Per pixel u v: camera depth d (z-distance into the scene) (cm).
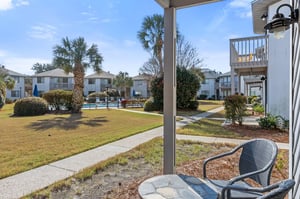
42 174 340
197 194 182
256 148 214
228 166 378
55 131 720
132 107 2058
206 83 4247
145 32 1741
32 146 512
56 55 1429
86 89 3944
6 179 321
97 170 355
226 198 165
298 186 216
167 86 301
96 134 664
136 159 417
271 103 837
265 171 179
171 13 296
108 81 4050
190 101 1546
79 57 1440
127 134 660
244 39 994
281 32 241
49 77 3534
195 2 283
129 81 3925
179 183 201
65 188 291
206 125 853
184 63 2156
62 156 429
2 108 1852
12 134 666
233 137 622
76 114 1342
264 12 950
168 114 303
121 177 331
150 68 2145
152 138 606
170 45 298
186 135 650
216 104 2378
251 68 1020
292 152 239
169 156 302
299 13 219
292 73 244
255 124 856
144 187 191
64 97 1530
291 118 243
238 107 828
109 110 1669
